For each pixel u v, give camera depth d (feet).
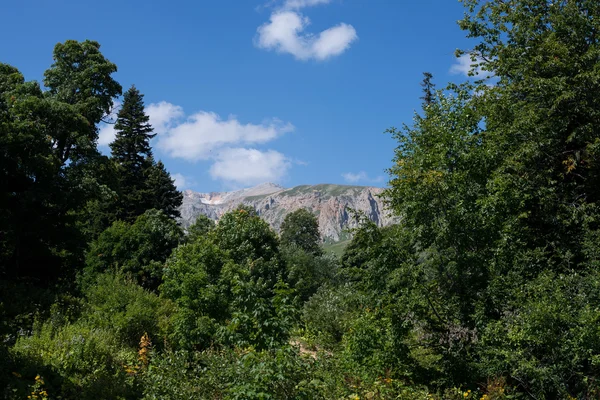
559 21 55.67
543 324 33.35
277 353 25.27
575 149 53.21
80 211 76.89
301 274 147.13
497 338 37.32
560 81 50.29
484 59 66.23
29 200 59.93
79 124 76.59
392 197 51.70
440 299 44.37
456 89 61.26
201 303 46.03
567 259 42.68
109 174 91.30
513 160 49.62
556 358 33.81
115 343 40.65
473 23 65.41
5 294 45.29
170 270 52.95
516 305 38.60
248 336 34.24
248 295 35.40
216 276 52.70
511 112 54.24
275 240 101.24
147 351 39.09
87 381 32.17
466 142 50.24
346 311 62.75
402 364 42.98
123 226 92.68
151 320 45.93
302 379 25.20
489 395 34.47
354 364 42.83
